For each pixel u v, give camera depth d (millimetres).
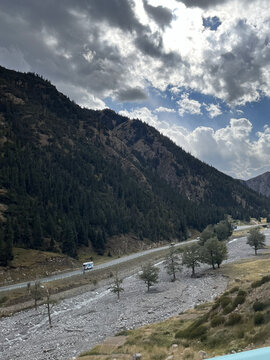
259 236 125875
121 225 184000
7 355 43594
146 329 43969
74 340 46625
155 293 77875
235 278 78188
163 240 194000
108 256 147875
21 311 72062
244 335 26344
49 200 169375
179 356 25766
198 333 31391
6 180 159625
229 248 153375
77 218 161000
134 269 120312
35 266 106688
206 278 88875
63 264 117250
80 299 80375
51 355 40562
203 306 54344
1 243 103375
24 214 136125
